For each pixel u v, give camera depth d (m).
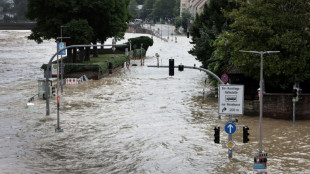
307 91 44.44
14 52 135.12
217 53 49.38
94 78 72.69
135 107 47.62
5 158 29.39
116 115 43.31
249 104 42.56
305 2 41.94
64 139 34.28
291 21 41.16
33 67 95.00
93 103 50.12
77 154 30.30
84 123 39.81
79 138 34.56
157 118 41.78
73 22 71.38
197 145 32.19
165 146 32.00
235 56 42.06
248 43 41.88
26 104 48.12
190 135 35.12
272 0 42.50
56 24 72.25
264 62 40.16
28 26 196.75
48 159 29.20
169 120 40.88
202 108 46.78
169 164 27.94
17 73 82.88
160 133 35.84
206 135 35.06
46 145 32.59
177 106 48.06
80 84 66.88
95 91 59.53
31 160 28.97
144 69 92.62
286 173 25.89
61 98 53.56
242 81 46.81
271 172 26.03
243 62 41.00
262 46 41.12
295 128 37.12
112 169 27.11
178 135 35.12
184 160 28.67
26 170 26.89
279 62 40.06
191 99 52.78
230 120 28.62
